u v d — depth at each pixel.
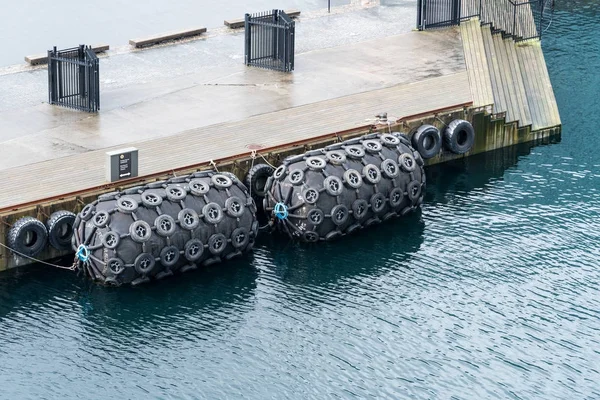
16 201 86.94
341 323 83.62
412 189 96.12
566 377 78.50
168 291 86.75
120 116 100.31
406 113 102.38
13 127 97.69
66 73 101.19
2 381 77.31
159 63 111.75
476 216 97.25
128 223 85.88
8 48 126.88
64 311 84.25
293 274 89.31
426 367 79.25
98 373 78.25
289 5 138.88
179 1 141.50
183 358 79.81
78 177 90.31
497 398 76.62
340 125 99.62
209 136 97.12
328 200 92.12
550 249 92.31
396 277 88.94
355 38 117.94
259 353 80.38
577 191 101.00
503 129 107.44
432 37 117.69
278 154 95.69
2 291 85.94
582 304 85.56
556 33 130.62
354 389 77.19
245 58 111.31
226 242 89.44
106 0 142.38
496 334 82.44
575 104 115.69
